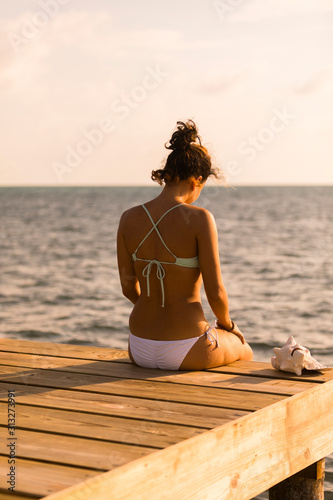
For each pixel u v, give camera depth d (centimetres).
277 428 259
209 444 222
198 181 331
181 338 321
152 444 214
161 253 320
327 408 297
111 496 186
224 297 322
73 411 258
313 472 288
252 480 244
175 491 208
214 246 316
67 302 1198
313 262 1912
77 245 2572
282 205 6494
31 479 187
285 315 1068
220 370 327
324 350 813
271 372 322
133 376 318
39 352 382
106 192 13162
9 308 1128
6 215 5075
